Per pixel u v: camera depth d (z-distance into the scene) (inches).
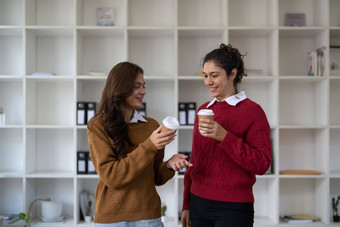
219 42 121.0
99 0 120.2
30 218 110.0
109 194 56.7
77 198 110.3
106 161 54.8
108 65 121.0
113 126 56.3
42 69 120.7
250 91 120.9
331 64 119.2
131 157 53.8
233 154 56.6
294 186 122.0
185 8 121.0
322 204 113.5
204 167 62.0
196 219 62.7
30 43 114.7
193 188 64.2
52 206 111.7
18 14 121.0
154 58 121.4
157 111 121.0
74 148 109.7
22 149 121.0
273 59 112.0
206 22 121.0
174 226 108.9
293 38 121.3
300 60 121.1
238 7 121.0
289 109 121.4
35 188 119.5
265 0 121.0
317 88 117.6
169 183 120.8
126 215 56.3
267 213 120.2
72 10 120.4
